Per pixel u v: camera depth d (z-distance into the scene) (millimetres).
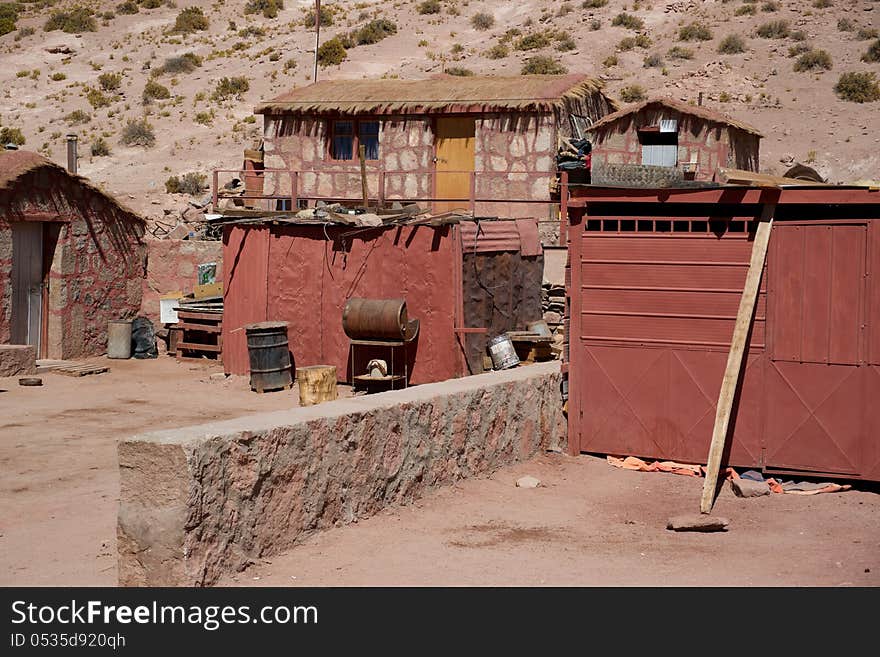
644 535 8922
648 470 11625
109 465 12195
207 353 22156
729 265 11391
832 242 10891
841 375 10906
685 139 25500
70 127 52844
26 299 21328
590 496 10516
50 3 80812
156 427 14914
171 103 55562
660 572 7598
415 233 17844
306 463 8227
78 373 19953
